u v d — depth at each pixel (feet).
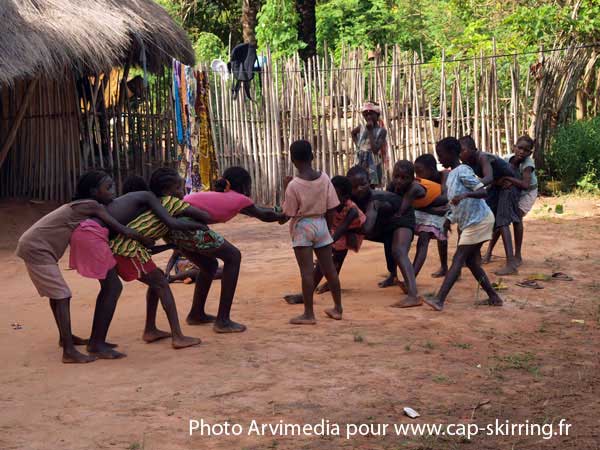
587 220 37.35
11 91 46.39
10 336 21.50
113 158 48.01
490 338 19.94
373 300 24.04
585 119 50.11
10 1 38.32
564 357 18.39
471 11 66.03
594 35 51.98
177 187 20.34
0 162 44.27
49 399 16.06
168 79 49.19
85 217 18.83
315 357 18.43
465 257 22.67
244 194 21.26
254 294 25.45
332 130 47.62
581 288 24.95
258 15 70.95
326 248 21.34
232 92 47.24
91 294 26.53
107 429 14.34
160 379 17.12
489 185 24.62
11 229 41.39
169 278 27.45
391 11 75.87
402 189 23.25
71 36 39.09
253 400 15.70
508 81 49.98
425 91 49.08
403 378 16.94
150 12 45.83
